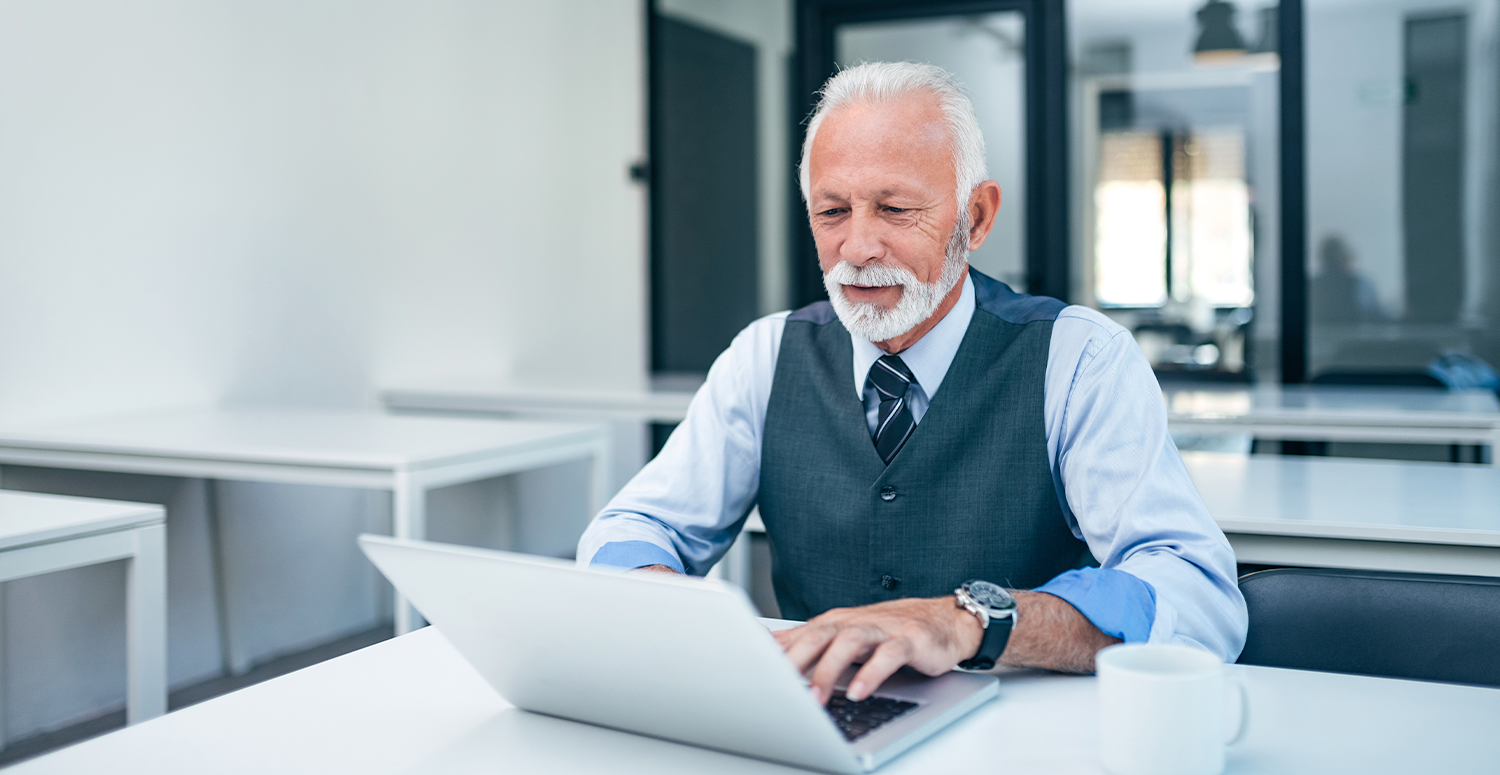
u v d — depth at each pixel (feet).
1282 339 13.33
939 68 3.63
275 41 9.76
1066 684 2.61
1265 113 13.48
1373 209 13.15
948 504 3.75
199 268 9.12
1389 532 4.58
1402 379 10.63
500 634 2.28
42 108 7.91
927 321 3.80
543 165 13.35
